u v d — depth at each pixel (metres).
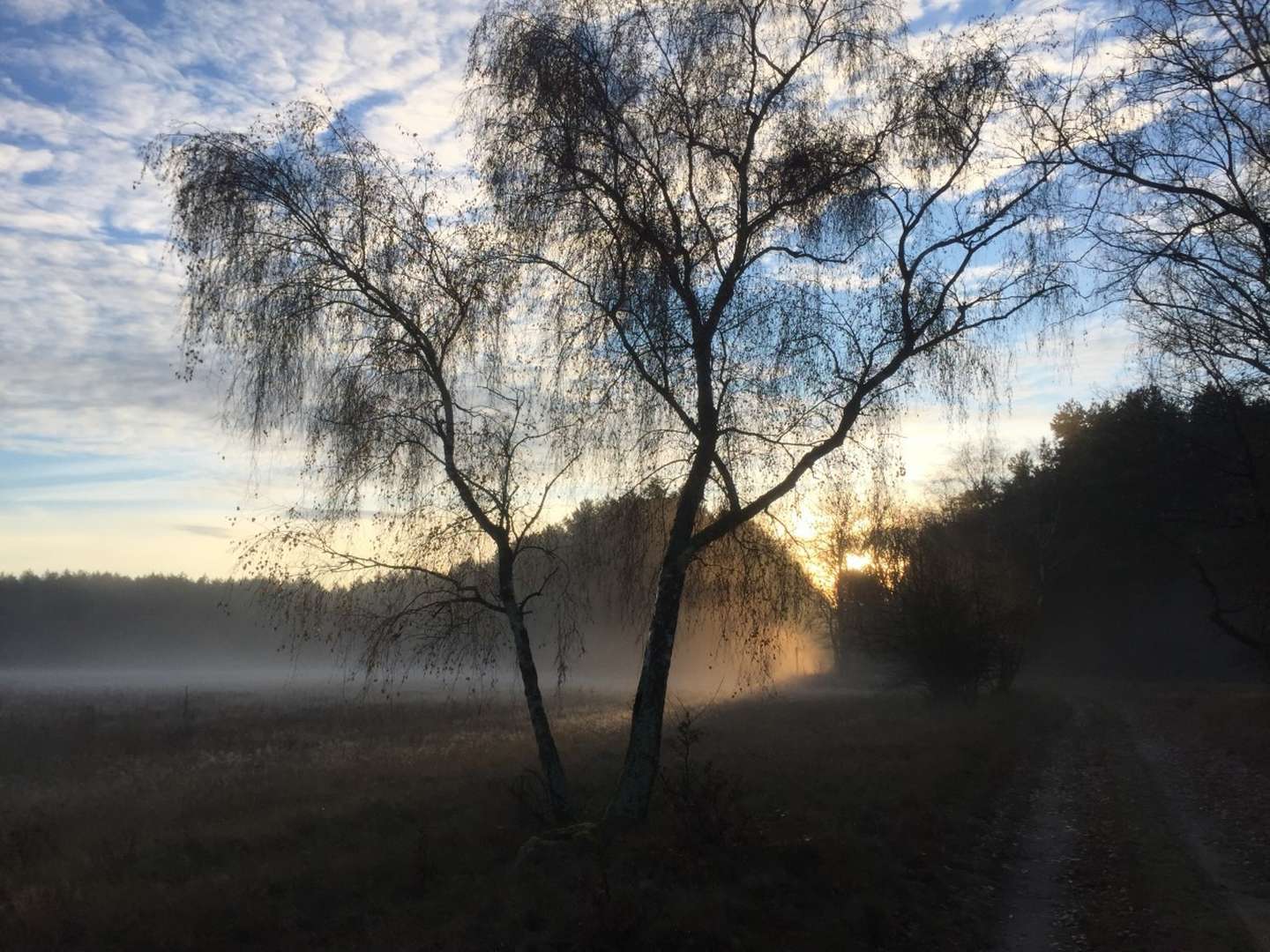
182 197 11.73
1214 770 19.55
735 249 12.58
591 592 13.51
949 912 9.68
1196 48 13.52
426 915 8.97
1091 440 49.44
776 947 8.05
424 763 20.62
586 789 15.74
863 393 12.12
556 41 12.01
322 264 12.35
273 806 16.34
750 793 14.57
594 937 7.92
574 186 12.11
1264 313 18.86
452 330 12.62
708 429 12.38
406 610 12.53
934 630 32.16
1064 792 17.44
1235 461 27.97
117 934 8.86
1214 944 8.65
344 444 12.09
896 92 12.51
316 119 12.48
